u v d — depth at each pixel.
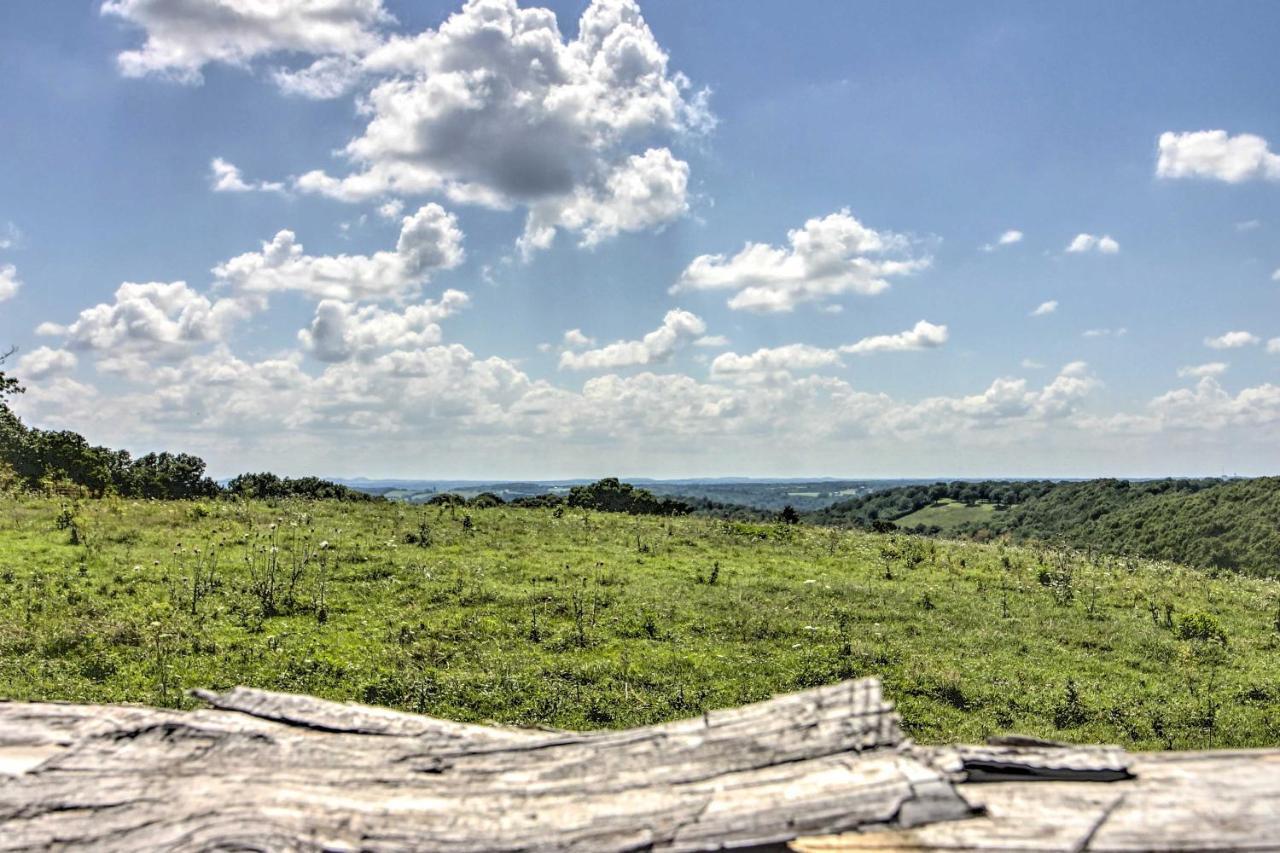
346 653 15.81
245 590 19.52
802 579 25.75
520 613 19.38
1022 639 19.77
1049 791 4.04
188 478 54.28
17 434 43.66
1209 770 4.16
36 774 4.56
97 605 17.50
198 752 4.73
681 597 21.89
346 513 32.78
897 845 3.66
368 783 4.41
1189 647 19.39
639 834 3.77
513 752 4.59
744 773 4.09
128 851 3.99
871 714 4.28
